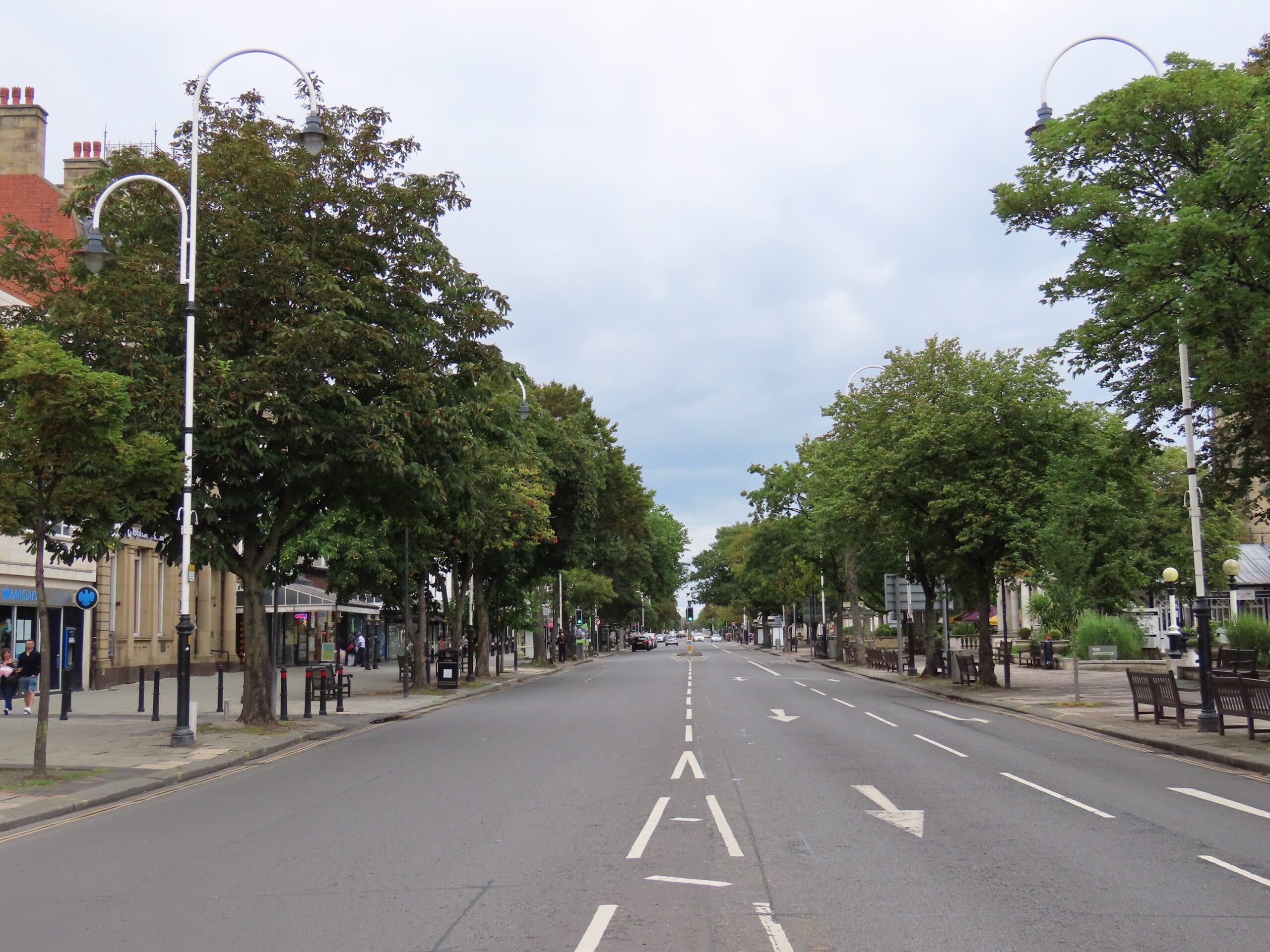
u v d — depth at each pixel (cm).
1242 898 786
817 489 4716
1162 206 1936
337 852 989
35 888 884
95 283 2017
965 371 3441
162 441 1645
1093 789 1330
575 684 4122
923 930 704
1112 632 4722
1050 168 2045
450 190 2283
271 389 2006
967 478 3294
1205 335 1622
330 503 2356
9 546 3106
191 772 1571
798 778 1419
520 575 4884
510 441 2397
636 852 956
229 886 866
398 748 1902
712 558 13425
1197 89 1808
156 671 2344
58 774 1505
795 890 813
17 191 4072
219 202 2133
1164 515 4691
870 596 6431
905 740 1911
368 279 2075
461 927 723
